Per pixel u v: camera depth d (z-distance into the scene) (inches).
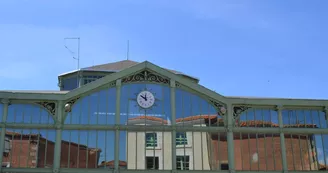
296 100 1582.2
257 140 1534.2
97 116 1483.8
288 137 1553.9
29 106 1477.6
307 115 1588.3
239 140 1528.1
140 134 1482.5
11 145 1430.9
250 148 1523.1
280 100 1574.8
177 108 1525.6
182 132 1505.9
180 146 1488.7
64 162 1428.4
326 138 1567.4
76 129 1466.5
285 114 1582.2
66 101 1491.1
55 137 1450.5
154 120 1502.2
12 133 1444.4
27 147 1434.5
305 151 1545.3
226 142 1517.0
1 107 1465.3
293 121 1574.8
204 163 1482.5
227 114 1541.6
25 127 1453.0
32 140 1443.2
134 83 1531.7
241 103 1556.3
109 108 1496.1
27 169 1408.7
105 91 1513.3
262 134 1544.0
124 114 1494.8
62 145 1444.4
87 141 1456.7
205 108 1542.8
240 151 1514.5
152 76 1542.8
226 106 1551.4
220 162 1491.1
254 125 1550.2
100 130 1471.5
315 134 1568.7
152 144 1477.6
